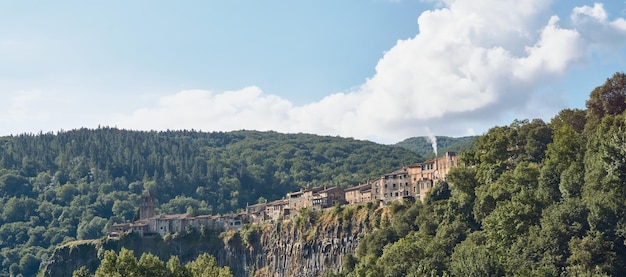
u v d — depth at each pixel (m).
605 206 143.00
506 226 161.62
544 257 144.00
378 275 195.25
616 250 140.50
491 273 145.75
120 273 185.50
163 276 195.00
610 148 148.50
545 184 173.12
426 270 161.62
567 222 148.25
